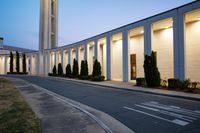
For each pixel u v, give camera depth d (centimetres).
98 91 1530
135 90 1510
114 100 1106
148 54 1945
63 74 3753
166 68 2033
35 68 5047
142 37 2442
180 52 1608
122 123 651
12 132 527
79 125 612
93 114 781
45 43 4847
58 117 714
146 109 859
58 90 1623
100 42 3045
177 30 1647
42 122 646
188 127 598
